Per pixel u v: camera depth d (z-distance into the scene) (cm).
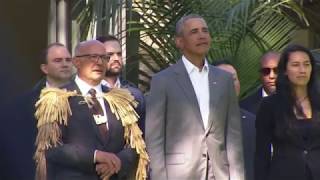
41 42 1714
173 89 1047
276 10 1573
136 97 1120
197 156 1036
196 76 1064
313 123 1064
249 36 1534
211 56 1502
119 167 973
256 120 1111
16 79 1434
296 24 1719
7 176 1136
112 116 1001
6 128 1136
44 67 1221
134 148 1007
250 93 1486
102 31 1506
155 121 1043
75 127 976
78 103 988
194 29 1052
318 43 1917
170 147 1043
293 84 1082
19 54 1556
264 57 1302
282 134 1066
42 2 1753
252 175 1219
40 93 1056
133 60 1603
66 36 1758
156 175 1034
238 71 1514
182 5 1514
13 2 1689
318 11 1928
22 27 1689
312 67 1086
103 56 1013
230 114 1071
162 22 1539
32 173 1126
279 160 1069
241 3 1468
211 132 1044
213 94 1055
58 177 972
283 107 1073
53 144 967
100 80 1023
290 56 1080
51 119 972
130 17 1502
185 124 1041
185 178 1031
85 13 1614
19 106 1145
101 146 982
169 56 1545
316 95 1080
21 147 1132
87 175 967
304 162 1051
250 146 1228
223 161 1048
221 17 1480
